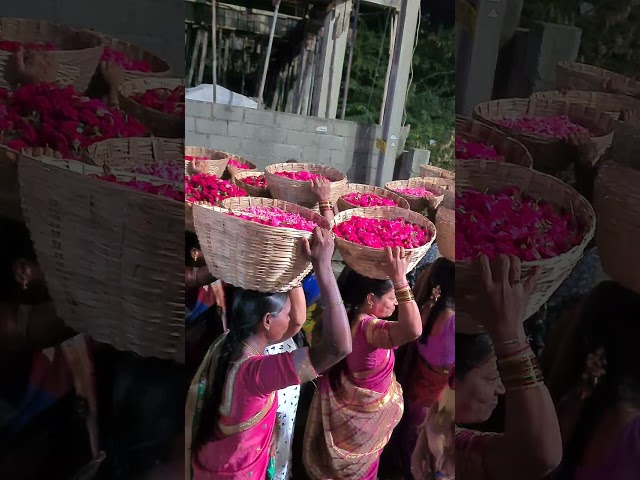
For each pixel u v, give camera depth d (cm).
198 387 89
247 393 89
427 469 88
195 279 86
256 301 87
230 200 84
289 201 85
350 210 89
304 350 90
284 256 85
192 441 90
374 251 87
